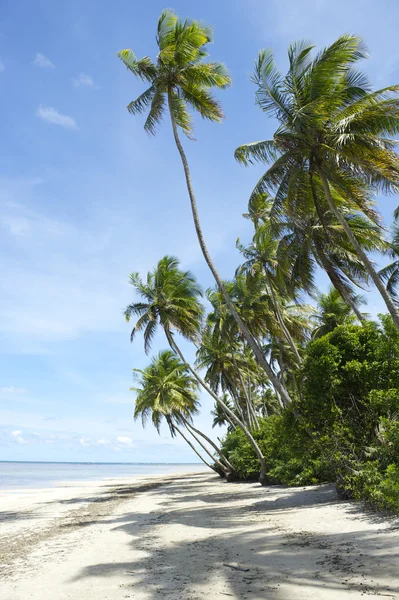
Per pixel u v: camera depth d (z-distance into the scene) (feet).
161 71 65.21
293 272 74.18
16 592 21.68
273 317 93.56
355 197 51.60
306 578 20.80
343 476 45.80
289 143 50.31
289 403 53.93
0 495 106.22
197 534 35.99
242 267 88.28
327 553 25.45
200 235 61.57
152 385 125.39
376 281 45.55
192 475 218.59
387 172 46.62
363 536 28.94
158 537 35.78
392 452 40.57
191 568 24.30
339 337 52.39
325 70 48.26
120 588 21.13
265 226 71.51
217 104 65.87
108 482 173.37
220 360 124.88
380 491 35.63
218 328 111.55
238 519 43.50
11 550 34.83
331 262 70.13
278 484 85.25
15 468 453.58
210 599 18.58
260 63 52.31
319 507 45.39
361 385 48.26
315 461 59.77
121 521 48.55
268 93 52.11
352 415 48.52
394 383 45.75
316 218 69.72
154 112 65.72
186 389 130.62
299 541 29.71
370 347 50.14
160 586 21.03
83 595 20.36
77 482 177.99
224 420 185.78
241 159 57.00
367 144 46.70
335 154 47.19
